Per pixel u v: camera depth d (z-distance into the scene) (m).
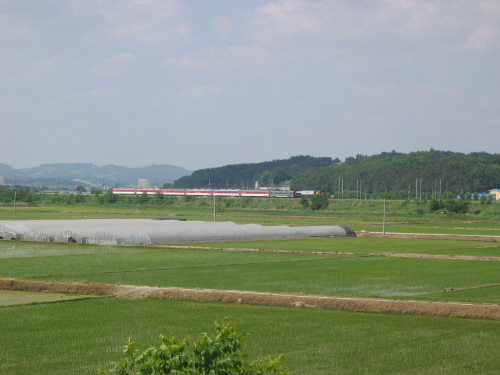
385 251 80.81
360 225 145.50
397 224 152.25
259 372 15.69
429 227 140.50
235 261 66.00
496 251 81.94
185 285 47.47
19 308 38.06
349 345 29.02
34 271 55.22
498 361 26.30
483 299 41.22
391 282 50.62
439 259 70.69
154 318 35.03
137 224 105.56
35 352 27.41
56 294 43.97
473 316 36.22
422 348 28.50
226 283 48.91
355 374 24.33
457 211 194.12
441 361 26.25
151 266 60.19
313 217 179.38
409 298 40.72
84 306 38.75
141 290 43.62
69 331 31.62
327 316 36.09
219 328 15.65
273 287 47.03
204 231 95.00
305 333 31.47
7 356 26.75
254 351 27.80
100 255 70.75
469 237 106.38
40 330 31.88
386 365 25.61
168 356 15.17
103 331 31.61
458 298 41.53
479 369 25.09
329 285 48.53
